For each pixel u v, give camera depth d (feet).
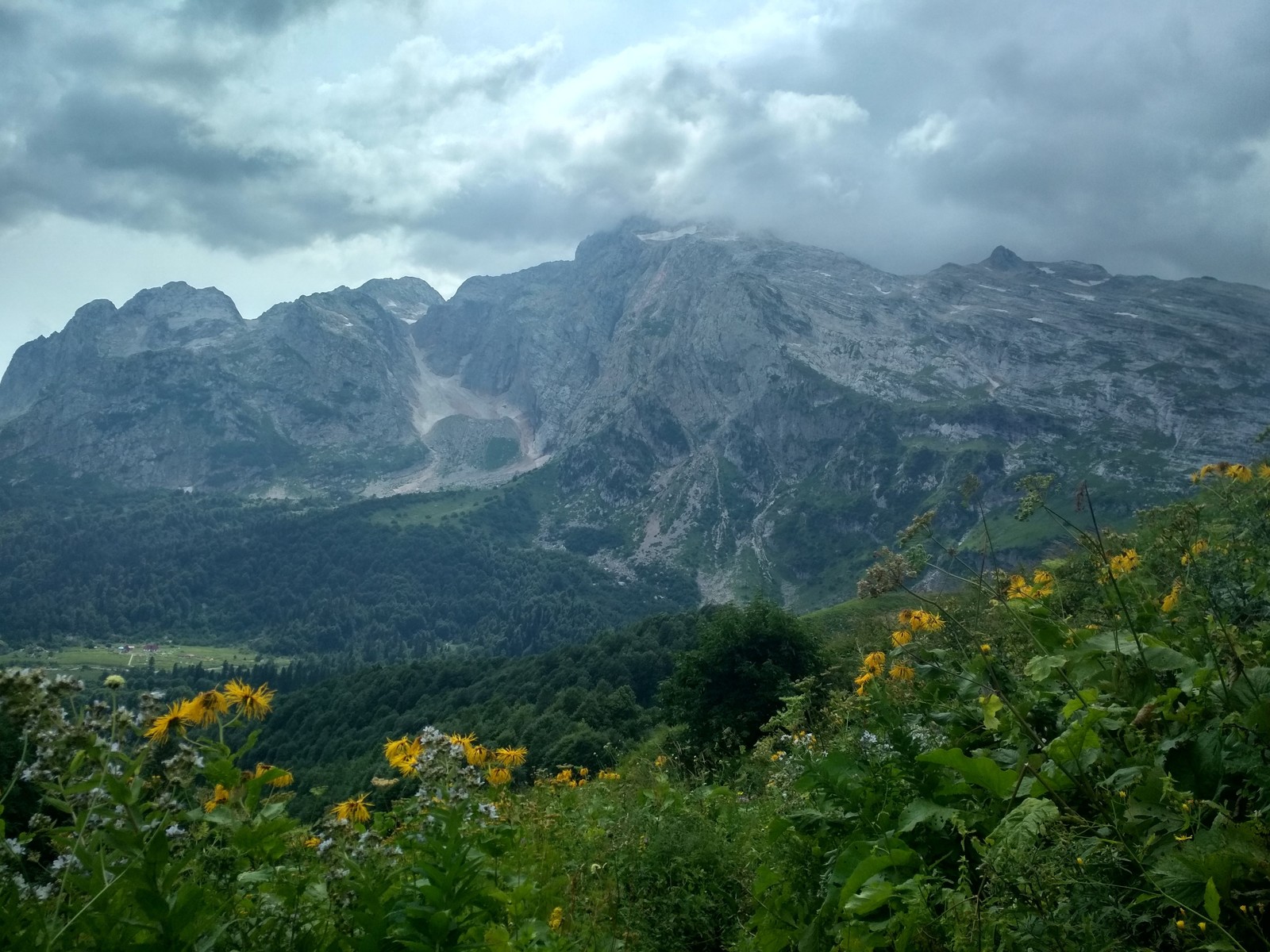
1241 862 10.25
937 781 15.71
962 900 11.57
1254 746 12.40
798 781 17.85
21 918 10.56
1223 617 16.84
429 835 14.74
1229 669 14.76
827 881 15.26
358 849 14.88
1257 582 17.26
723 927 18.17
